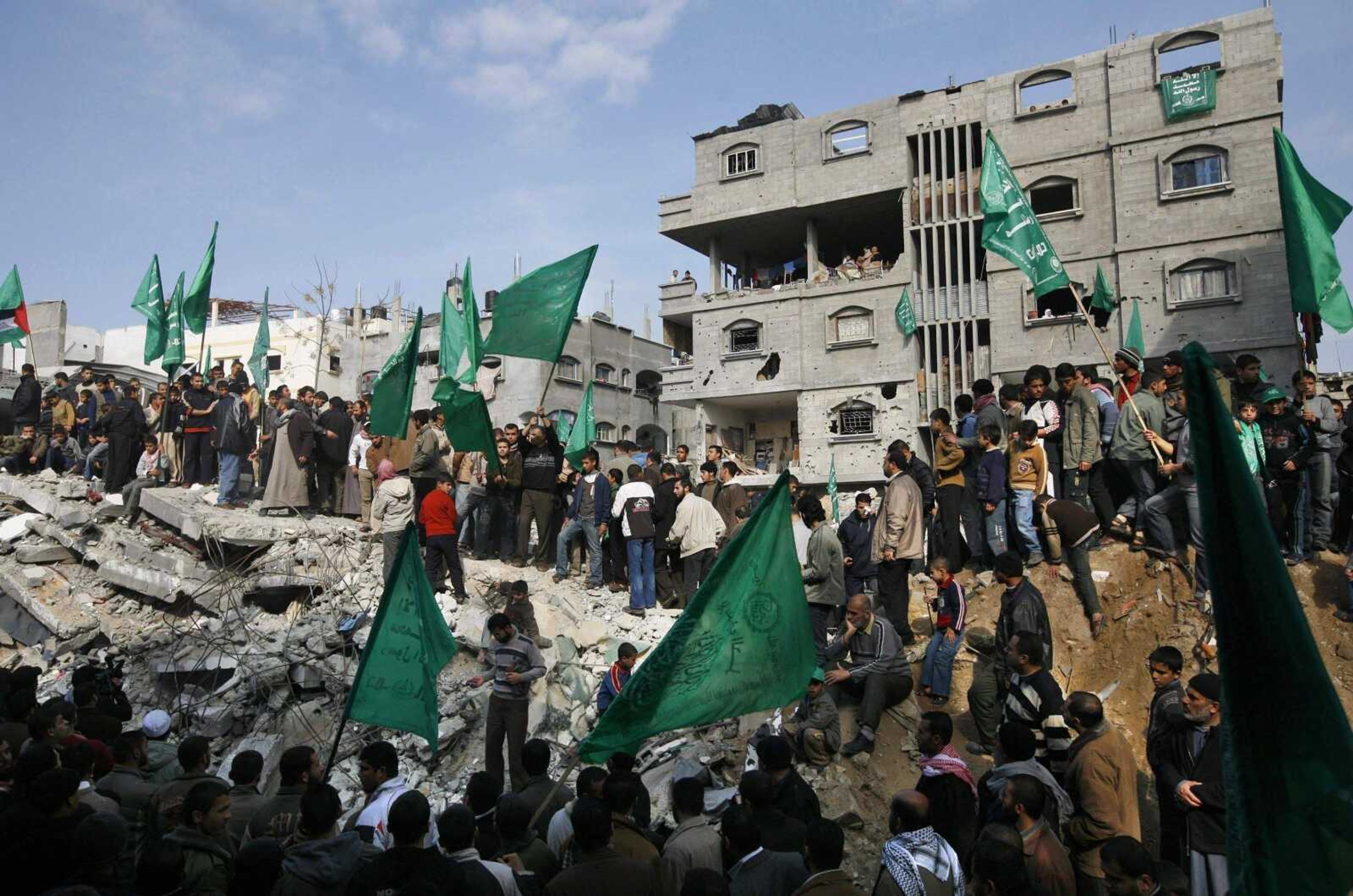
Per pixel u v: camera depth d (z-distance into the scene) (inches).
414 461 532.4
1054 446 431.2
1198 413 98.4
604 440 1727.4
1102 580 399.9
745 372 1411.2
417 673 274.2
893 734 349.7
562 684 420.5
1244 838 94.3
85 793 225.3
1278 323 1067.9
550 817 277.4
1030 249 447.5
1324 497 389.7
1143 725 350.9
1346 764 92.5
